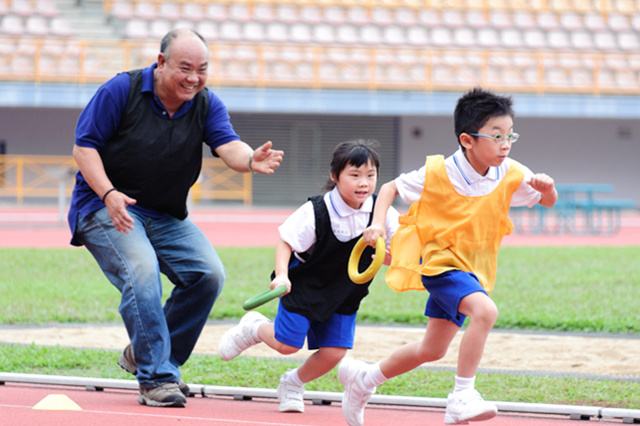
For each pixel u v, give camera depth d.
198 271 17.14
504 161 14.16
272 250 45.84
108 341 23.78
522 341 24.44
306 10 80.62
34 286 33.00
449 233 13.81
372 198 15.43
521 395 17.67
